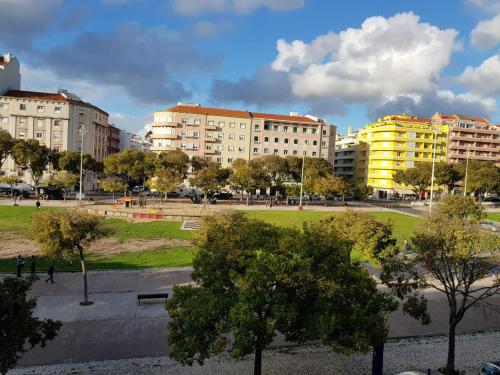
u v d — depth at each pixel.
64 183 73.94
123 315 22.28
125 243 40.41
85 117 106.31
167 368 16.75
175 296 15.06
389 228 26.23
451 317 17.72
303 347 19.12
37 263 32.12
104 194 99.62
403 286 18.52
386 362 17.94
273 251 14.62
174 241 41.97
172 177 71.69
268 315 13.82
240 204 82.88
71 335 19.55
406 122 129.25
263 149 123.50
